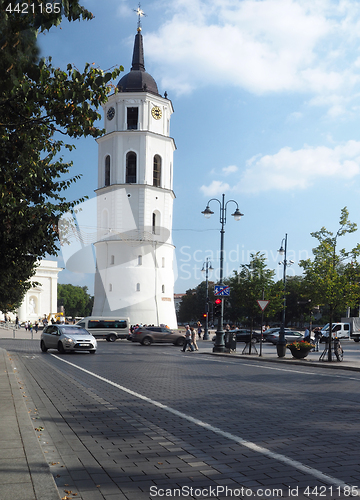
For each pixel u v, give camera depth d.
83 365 19.73
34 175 10.78
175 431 7.61
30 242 11.30
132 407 9.78
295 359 25.11
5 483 4.64
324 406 10.15
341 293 25.02
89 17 5.87
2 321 81.50
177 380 14.73
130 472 5.50
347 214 25.94
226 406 9.98
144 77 65.31
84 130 8.34
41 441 6.92
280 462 5.91
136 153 63.19
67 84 7.79
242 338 47.84
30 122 8.39
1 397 10.06
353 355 32.97
